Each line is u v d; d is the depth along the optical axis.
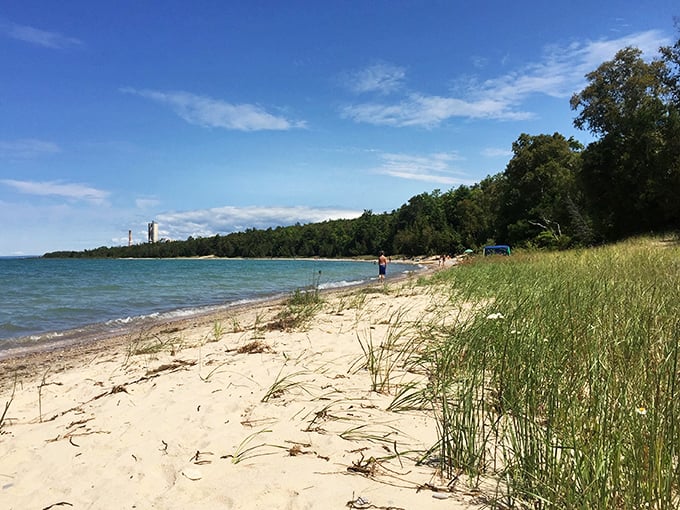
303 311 11.45
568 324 5.33
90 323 13.95
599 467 2.41
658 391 3.08
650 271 10.38
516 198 52.09
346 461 3.26
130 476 3.23
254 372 5.78
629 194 33.94
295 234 157.38
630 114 33.31
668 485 2.32
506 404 3.62
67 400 5.36
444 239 90.94
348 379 5.29
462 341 5.35
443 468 3.07
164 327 12.31
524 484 2.59
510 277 12.92
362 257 125.19
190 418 4.29
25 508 2.89
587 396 3.61
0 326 13.52
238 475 3.13
